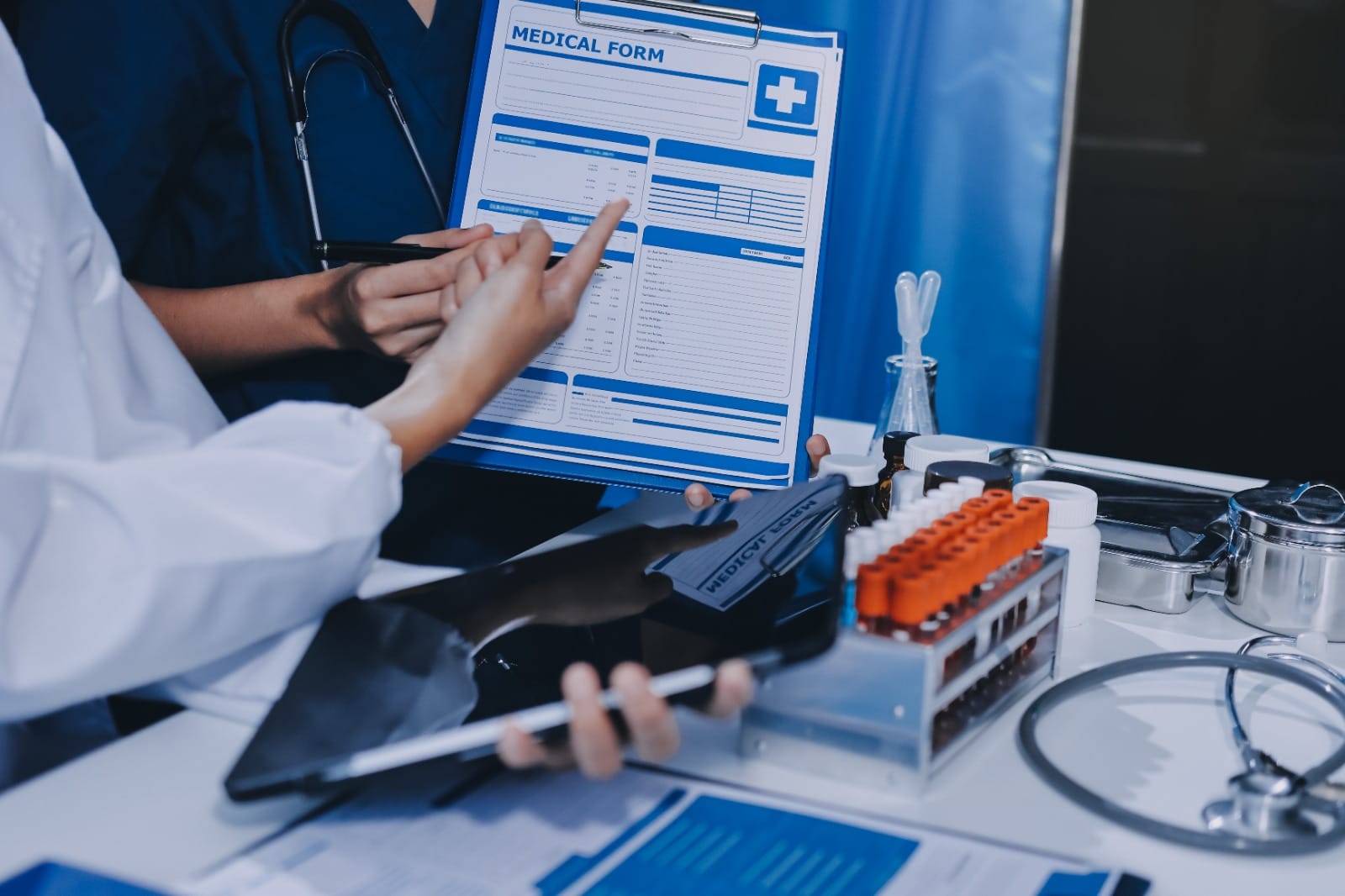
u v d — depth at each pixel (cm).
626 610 64
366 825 53
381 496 59
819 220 93
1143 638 75
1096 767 59
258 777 50
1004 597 61
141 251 112
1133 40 209
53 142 68
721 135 94
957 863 50
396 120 106
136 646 52
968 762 59
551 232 93
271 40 102
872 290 190
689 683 52
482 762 58
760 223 93
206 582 53
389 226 110
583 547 75
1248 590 77
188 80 99
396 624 63
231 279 109
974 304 188
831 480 79
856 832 53
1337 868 51
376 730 53
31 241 61
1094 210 221
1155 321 224
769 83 94
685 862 50
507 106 94
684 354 93
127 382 67
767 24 94
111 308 68
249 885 48
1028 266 184
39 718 69
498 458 93
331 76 105
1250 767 57
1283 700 67
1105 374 230
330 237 106
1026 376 189
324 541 56
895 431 94
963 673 58
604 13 94
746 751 59
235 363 101
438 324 86
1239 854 52
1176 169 214
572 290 70
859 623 57
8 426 58
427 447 65
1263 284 216
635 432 93
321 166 105
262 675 61
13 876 42
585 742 50
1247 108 207
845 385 194
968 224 185
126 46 94
